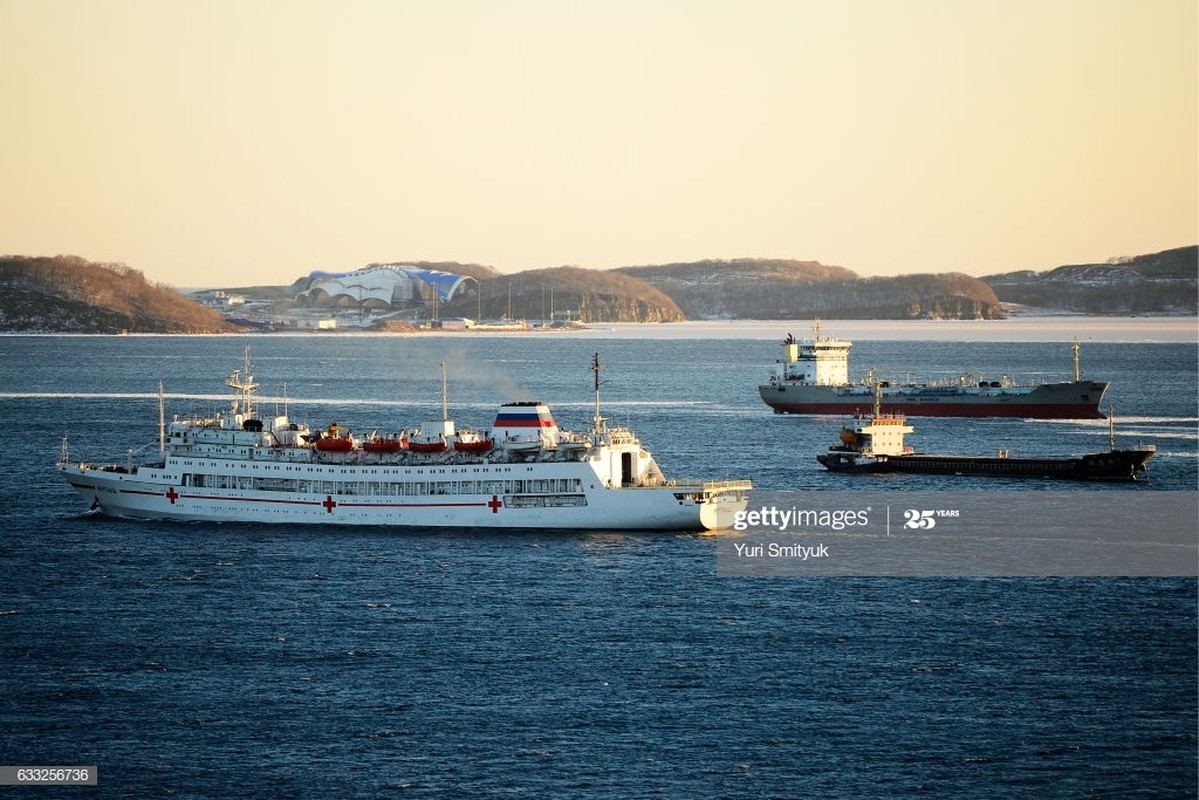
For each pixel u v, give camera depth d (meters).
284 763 151.12
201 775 148.75
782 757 152.50
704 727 159.62
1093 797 144.25
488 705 165.88
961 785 146.62
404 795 144.50
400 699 167.62
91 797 144.50
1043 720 161.88
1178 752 153.75
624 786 146.00
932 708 165.12
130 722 161.38
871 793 144.88
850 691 170.38
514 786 146.00
